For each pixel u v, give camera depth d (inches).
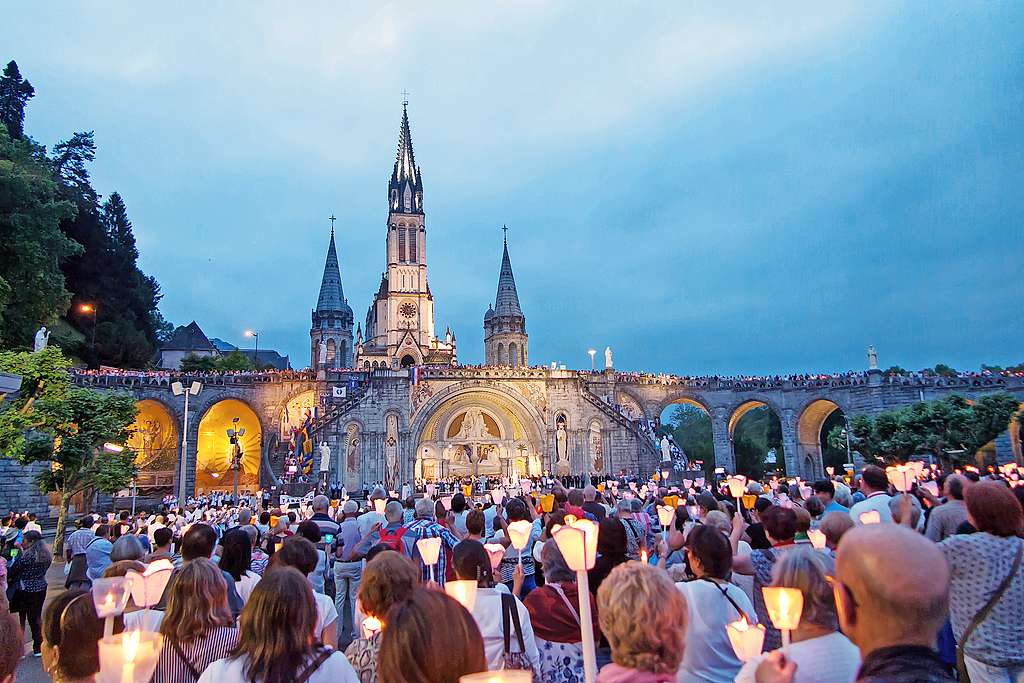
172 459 2416.3
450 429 2541.8
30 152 2215.8
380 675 155.4
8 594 536.4
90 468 1255.5
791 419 2810.0
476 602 269.1
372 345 4276.6
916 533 137.9
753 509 614.5
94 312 2748.5
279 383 2497.5
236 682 188.1
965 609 249.9
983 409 2041.1
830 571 211.3
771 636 365.1
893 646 130.7
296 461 2174.0
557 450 2518.5
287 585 195.6
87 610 219.9
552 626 292.5
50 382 1291.8
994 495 253.1
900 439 2112.5
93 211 2849.4
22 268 1846.7
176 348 3772.1
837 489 559.5
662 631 174.6
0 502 1616.6
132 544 367.2
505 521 550.0
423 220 4286.4
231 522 907.4
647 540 502.3
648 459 2544.3
